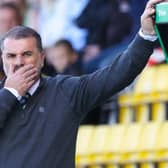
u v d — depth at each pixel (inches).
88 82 551.8
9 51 548.7
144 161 864.9
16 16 1027.9
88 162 910.4
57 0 1103.6
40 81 557.9
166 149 846.5
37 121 545.6
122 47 1005.2
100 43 1029.8
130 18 1021.2
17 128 542.9
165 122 874.8
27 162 533.6
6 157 535.5
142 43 533.3
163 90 888.3
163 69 917.2
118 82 542.9
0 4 1037.8
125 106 922.7
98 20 1039.6
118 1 1036.5
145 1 1021.2
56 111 549.6
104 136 907.4
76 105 552.7
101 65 1001.5
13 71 548.4
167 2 501.4
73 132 550.3
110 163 893.2
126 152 880.3
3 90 543.2
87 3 1061.1
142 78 920.3
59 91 556.1
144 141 868.0
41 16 1112.8
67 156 544.4
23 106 548.7
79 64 1021.8
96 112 949.8
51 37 1095.0
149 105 900.0
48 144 539.8
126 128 895.7
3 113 537.6
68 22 1080.2
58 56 1029.2
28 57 549.0
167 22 500.7
